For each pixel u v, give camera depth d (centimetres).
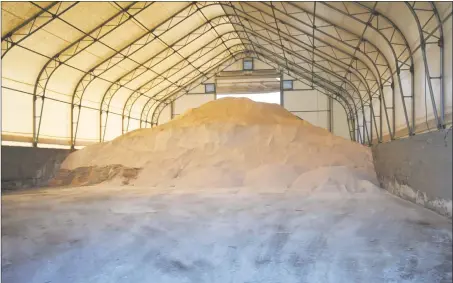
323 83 2231
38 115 1473
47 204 768
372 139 1584
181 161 1227
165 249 436
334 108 2352
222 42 2197
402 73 1079
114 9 1349
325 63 1714
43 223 573
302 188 1003
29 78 1395
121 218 605
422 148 692
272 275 365
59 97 1590
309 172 1066
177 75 2275
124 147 1351
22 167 1157
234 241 462
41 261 402
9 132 1324
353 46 1284
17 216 632
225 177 1114
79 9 1245
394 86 1190
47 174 1270
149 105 2444
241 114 1524
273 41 1852
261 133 1297
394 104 1191
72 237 490
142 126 2442
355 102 1998
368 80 1518
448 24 706
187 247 442
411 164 758
